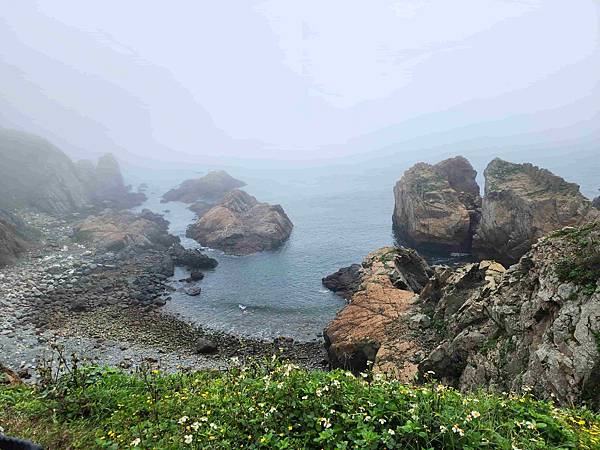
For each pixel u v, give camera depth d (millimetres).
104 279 42656
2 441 5512
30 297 37219
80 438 8141
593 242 15555
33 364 25922
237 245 53031
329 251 52312
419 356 20875
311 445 6766
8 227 50406
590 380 12523
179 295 39438
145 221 60375
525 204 40562
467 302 20797
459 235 48719
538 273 16797
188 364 26953
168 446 7215
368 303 27734
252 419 7426
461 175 58438
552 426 7004
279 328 32688
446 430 6207
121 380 10781
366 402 7422
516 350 15844
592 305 13703
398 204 58750
